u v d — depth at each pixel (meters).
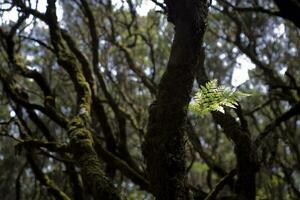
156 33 10.34
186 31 2.27
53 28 5.30
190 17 2.26
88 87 4.68
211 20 10.04
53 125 9.48
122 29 10.21
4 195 12.52
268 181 8.69
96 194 2.54
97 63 7.19
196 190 5.45
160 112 2.26
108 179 2.63
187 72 2.27
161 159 2.22
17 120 6.53
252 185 4.02
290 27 10.01
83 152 2.94
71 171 6.93
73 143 3.04
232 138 4.01
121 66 9.70
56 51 5.11
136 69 8.16
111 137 6.82
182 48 2.27
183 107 2.26
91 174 2.66
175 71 2.27
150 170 2.27
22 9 5.77
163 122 2.25
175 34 2.31
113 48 9.70
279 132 8.99
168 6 2.33
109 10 8.51
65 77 9.70
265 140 5.74
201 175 11.29
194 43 2.27
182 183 2.25
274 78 7.97
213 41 9.94
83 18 9.09
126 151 6.79
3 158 12.40
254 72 9.09
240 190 4.03
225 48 9.93
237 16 8.19
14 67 6.54
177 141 2.25
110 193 2.51
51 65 9.24
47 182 6.86
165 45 10.35
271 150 5.81
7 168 12.30
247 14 9.61
